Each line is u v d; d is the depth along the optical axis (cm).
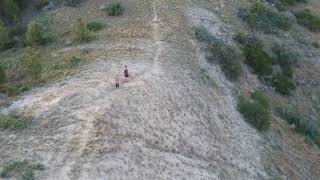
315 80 7238
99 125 4472
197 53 6334
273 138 5766
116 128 4528
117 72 5428
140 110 4844
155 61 5766
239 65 6506
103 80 5234
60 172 4031
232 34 7119
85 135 4378
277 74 6969
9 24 7656
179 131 4931
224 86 6109
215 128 5309
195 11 7294
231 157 5084
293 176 5309
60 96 5000
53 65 5912
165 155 4578
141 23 6838
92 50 6184
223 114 5591
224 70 6362
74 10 7656
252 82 6556
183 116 5122
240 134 5478
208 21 7150
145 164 4350
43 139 4409
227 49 6600
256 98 6175
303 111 6588
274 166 5322
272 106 6397
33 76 5709
